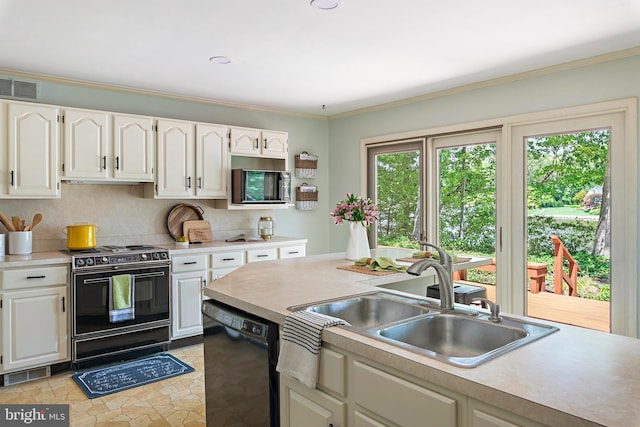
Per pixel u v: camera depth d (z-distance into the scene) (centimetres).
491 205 407
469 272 424
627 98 315
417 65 349
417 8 245
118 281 351
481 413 112
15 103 334
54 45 297
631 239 318
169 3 236
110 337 351
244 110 497
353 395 148
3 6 237
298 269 288
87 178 365
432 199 454
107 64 340
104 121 372
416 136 458
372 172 519
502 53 322
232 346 206
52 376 331
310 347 159
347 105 499
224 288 229
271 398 182
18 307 314
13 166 334
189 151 421
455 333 176
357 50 313
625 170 320
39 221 360
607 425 89
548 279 369
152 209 436
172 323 388
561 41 297
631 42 300
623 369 118
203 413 274
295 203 540
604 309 336
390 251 377
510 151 385
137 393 302
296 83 402
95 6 238
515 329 157
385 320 205
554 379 111
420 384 127
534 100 365
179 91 429
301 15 253
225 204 460
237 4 238
